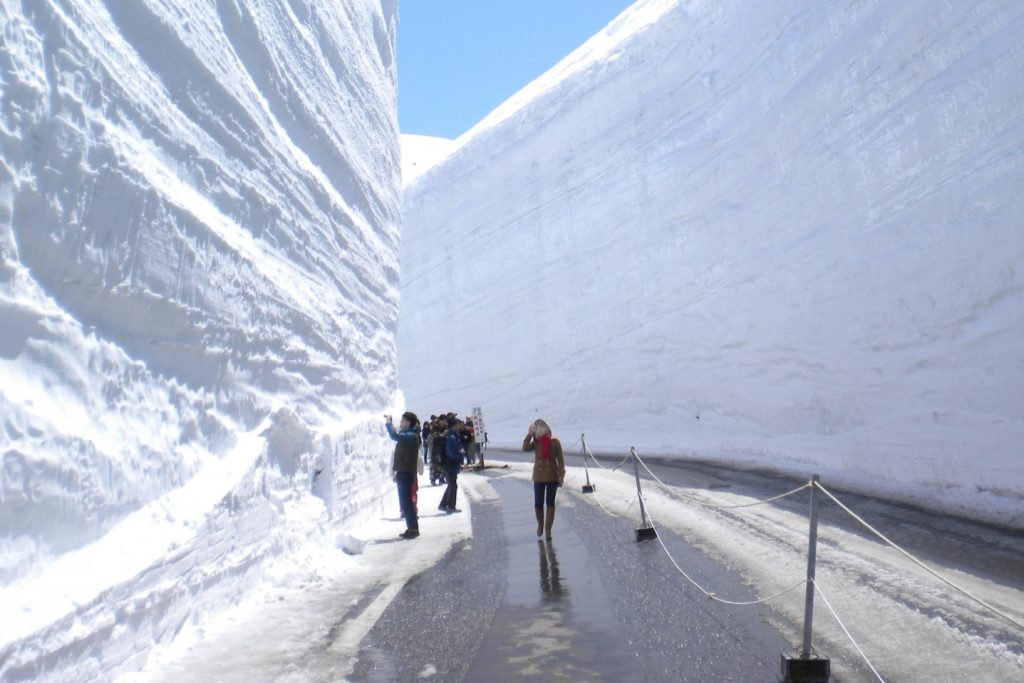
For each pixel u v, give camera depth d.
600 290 29.75
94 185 4.29
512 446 30.75
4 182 3.60
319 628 5.31
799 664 3.98
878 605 5.20
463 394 39.34
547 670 4.32
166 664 4.44
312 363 8.48
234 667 4.44
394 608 5.88
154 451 4.93
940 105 12.72
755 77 21.11
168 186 5.21
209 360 5.82
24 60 3.76
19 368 3.71
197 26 5.90
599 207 30.41
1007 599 5.18
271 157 7.54
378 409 12.23
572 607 5.70
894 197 13.83
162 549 4.58
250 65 7.12
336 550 7.89
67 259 4.08
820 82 17.05
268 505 6.54
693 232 24.05
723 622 5.10
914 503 9.21
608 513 10.52
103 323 4.46
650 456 19.88
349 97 11.05
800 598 5.53
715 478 13.52
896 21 14.31
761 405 18.89
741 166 21.53
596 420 29.03
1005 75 11.27
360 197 11.64
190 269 5.43
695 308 23.34
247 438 6.38
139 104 4.95
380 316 12.91
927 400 12.12
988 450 9.79
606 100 30.62
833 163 16.19
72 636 3.62
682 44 26.66
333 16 10.20
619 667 4.34
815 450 14.51
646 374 26.08
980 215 11.24
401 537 9.31
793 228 17.89
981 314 10.98
